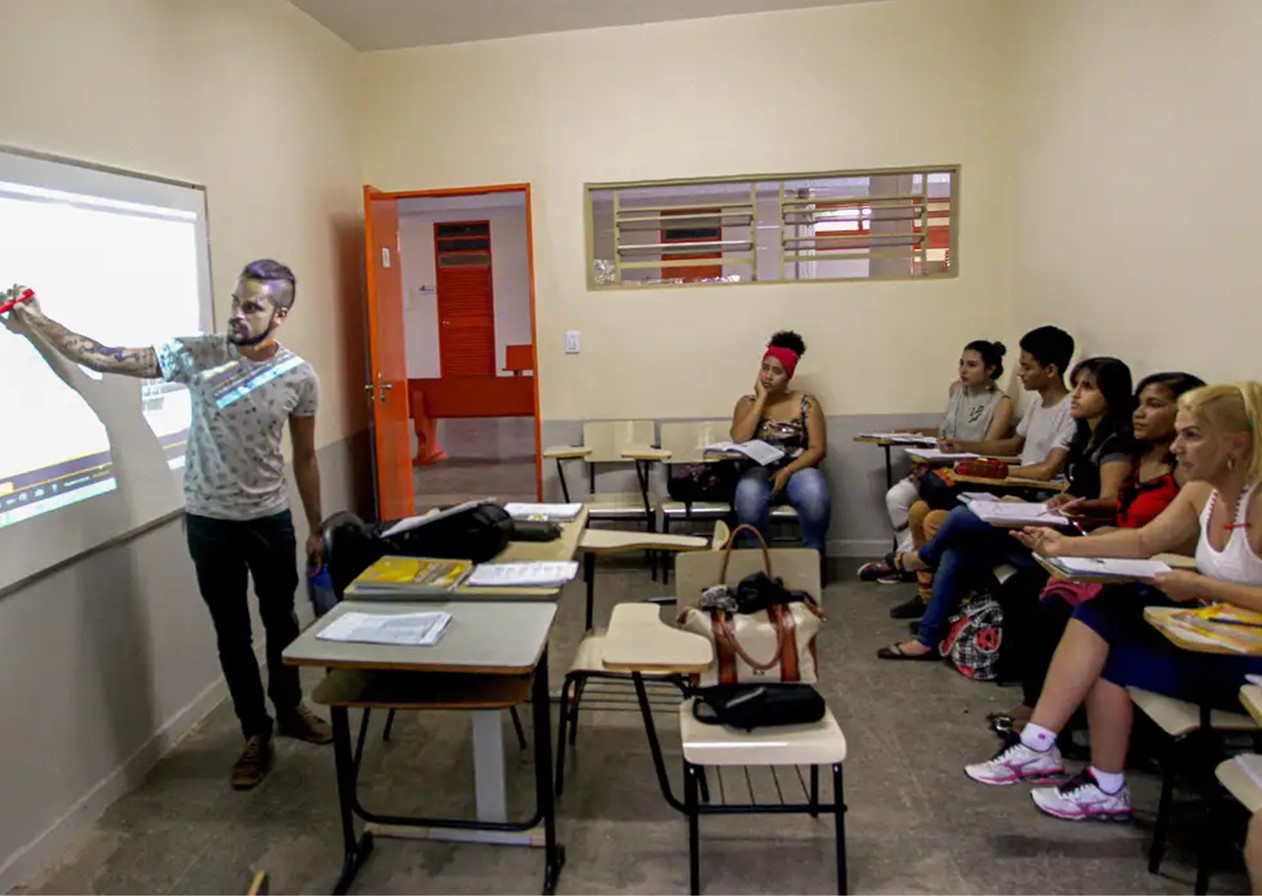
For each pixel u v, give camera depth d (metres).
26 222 2.09
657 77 4.34
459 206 8.51
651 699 2.91
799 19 4.23
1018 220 4.13
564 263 4.52
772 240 6.21
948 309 4.35
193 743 2.70
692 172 4.39
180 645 2.75
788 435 4.09
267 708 2.93
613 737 2.66
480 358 9.12
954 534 3.06
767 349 4.23
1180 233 2.82
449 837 2.14
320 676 3.22
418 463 7.30
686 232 5.14
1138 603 2.10
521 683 1.95
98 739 2.33
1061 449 3.22
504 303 9.01
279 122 3.62
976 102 4.21
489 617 1.95
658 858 2.06
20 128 2.10
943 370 4.39
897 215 4.63
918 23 4.18
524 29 4.31
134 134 2.58
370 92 4.55
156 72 2.71
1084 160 3.47
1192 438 1.89
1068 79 3.59
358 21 4.07
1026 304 4.06
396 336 4.59
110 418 2.39
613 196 4.50
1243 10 2.47
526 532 2.50
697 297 4.46
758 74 4.29
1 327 1.99
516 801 2.32
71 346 2.15
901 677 3.05
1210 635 1.69
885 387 4.43
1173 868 1.97
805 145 4.31
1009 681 2.98
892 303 4.37
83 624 2.29
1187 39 2.76
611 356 4.55
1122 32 3.16
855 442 4.47
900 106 4.24
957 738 2.61
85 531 2.28
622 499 4.32
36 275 2.12
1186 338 2.80
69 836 2.19
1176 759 1.95
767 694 1.88
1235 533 1.88
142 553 2.55
